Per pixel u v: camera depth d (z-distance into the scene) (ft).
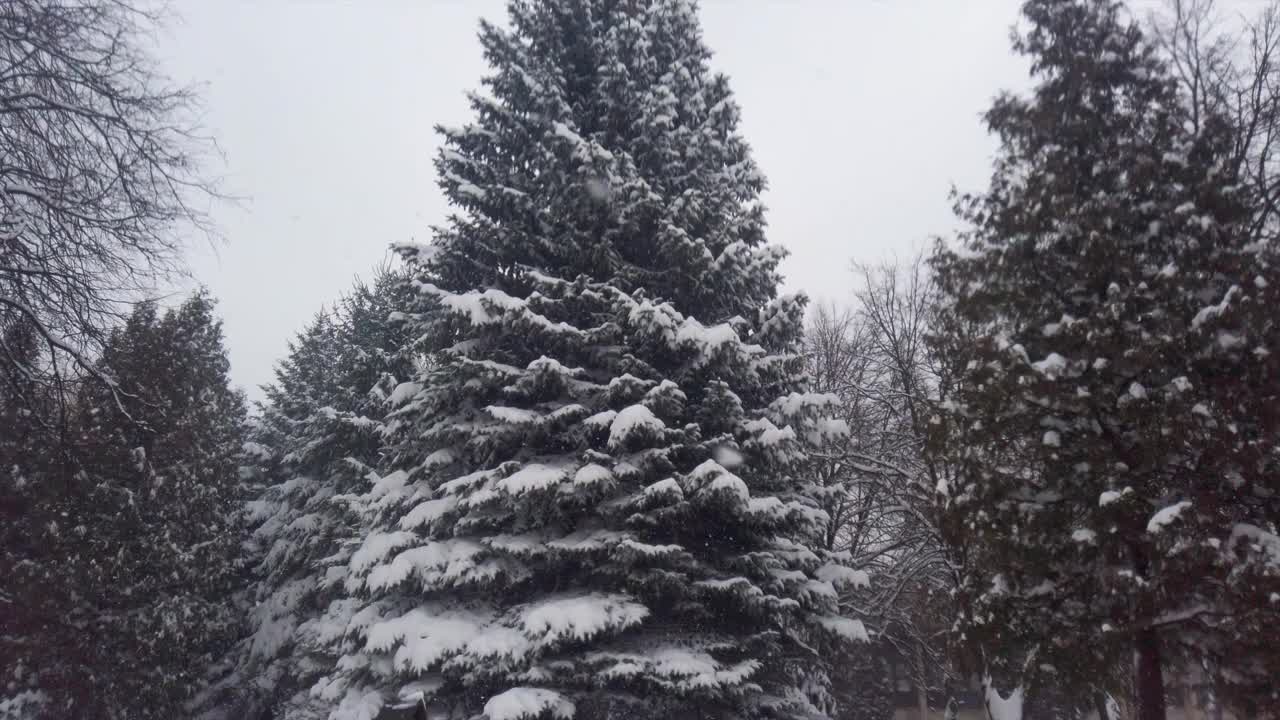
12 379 28.99
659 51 50.55
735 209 45.78
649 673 33.40
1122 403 24.56
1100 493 25.40
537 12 48.21
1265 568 22.16
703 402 39.06
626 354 38.52
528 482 34.42
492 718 30.86
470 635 35.68
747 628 38.99
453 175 44.42
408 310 48.98
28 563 54.03
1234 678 24.38
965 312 30.30
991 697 53.01
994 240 30.83
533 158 43.68
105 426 59.36
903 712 117.91
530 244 43.19
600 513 36.96
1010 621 27.25
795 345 46.65
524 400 41.37
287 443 88.74
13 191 25.55
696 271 41.39
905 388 65.77
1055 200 28.17
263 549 80.79
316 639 56.29
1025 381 26.45
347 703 39.60
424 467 41.37
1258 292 23.97
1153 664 25.72
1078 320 25.89
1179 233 26.17
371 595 39.99
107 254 28.32
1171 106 28.84
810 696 48.34
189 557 63.93
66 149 27.27
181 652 62.18
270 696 69.77
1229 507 24.25
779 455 38.55
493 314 38.91
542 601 36.60
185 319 72.84
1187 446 23.65
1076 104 29.50
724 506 36.19
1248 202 27.48
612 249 42.19
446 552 37.63
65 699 54.70
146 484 61.67
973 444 28.55
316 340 98.94
